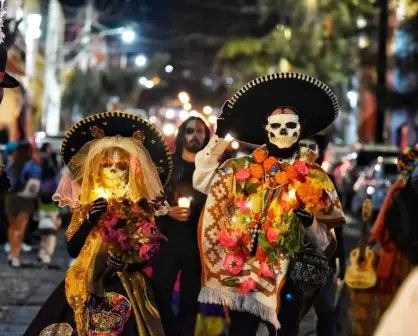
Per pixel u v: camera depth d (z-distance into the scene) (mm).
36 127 40125
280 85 7281
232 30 46969
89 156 6633
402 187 8875
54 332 6398
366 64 40094
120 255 6387
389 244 9016
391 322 3047
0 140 31625
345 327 10023
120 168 6598
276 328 6855
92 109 47469
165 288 8641
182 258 8672
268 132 7262
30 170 14633
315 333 10219
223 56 43719
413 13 32688
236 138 7570
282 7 41125
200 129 9133
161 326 6469
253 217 7055
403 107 30484
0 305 11164
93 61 49969
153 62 50781
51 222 14883
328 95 7305
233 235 7020
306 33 40094
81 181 6703
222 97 56500
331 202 7148
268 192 7074
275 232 6910
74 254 6641
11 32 8242
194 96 56750
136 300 6453
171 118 29234
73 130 6801
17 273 14062
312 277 6836
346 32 38469
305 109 7434
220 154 7309
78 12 44781
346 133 52969
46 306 6523
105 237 6309
